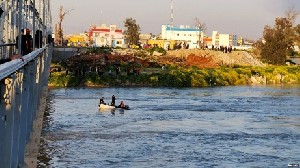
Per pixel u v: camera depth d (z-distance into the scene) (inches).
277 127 2485.2
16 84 772.6
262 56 7145.7
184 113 2955.2
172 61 6092.5
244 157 1792.6
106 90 4402.1
